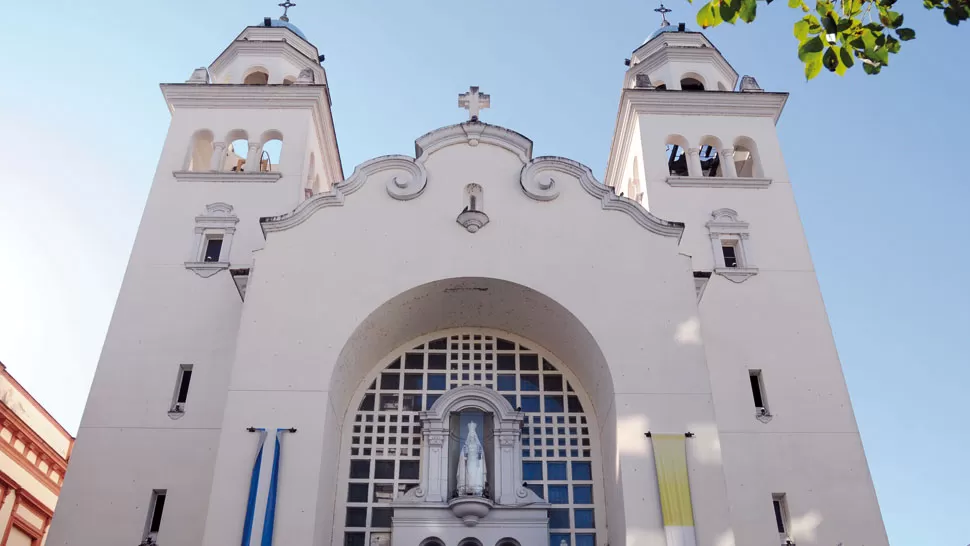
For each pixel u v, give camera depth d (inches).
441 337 863.7
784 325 878.4
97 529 754.2
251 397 723.4
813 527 767.1
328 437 733.9
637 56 1172.5
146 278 894.4
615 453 724.0
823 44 443.2
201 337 857.5
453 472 791.1
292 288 778.8
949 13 434.3
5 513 1078.4
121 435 799.1
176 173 967.6
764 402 836.6
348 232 812.0
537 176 848.3
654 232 816.9
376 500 776.9
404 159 853.2
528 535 746.8
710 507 680.4
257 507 671.8
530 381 843.4
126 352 845.8
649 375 740.7
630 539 668.7
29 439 1137.4
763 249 930.7
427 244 808.3
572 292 783.7
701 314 881.5
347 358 771.4
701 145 1025.5
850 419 821.9
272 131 1024.9
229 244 922.7
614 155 1144.8
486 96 941.2
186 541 749.3
